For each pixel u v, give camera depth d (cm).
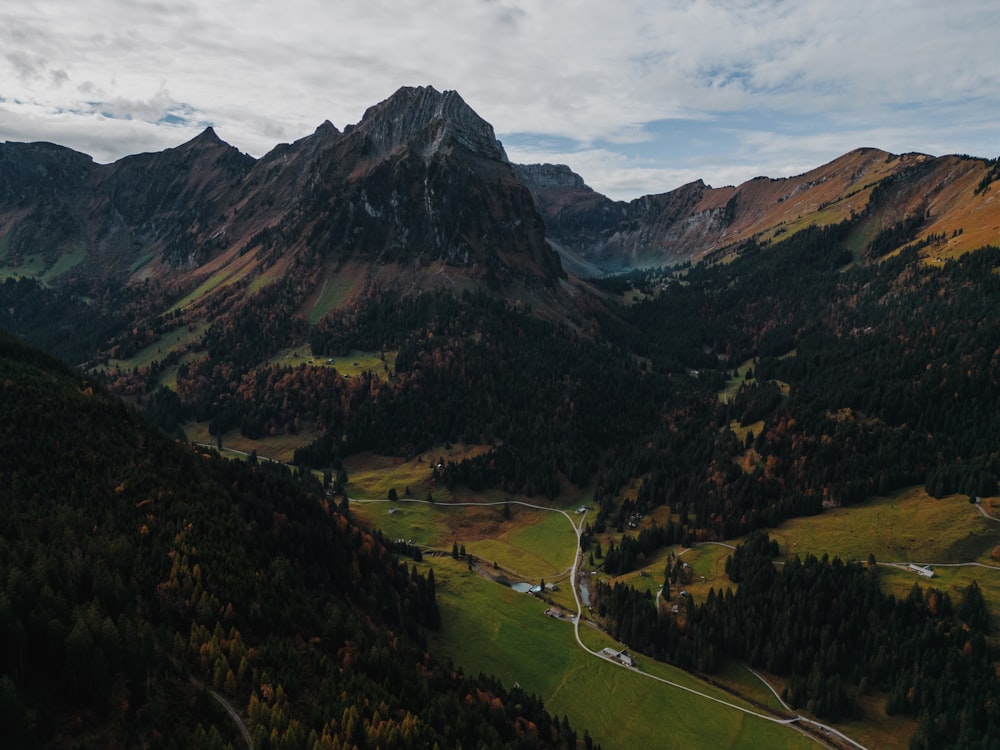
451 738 12050
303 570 16038
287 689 11644
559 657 17775
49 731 9225
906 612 17838
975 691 15262
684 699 16475
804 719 16100
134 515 14812
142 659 10662
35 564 11294
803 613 18450
